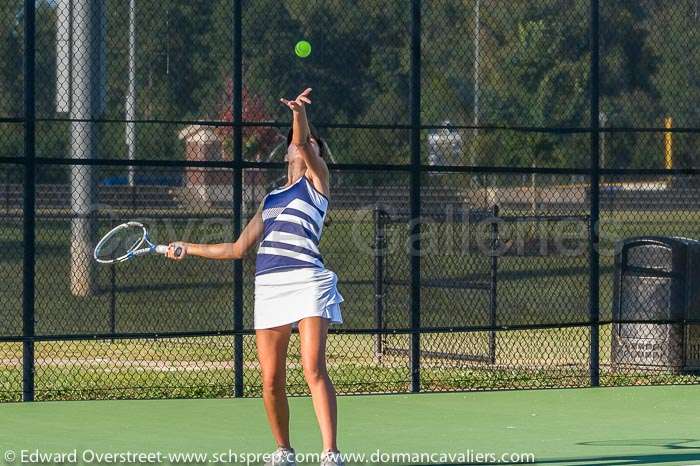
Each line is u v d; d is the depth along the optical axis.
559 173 28.09
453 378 29.09
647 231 34.12
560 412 24.97
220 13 30.44
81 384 28.05
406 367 30.42
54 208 33.47
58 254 33.97
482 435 22.27
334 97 30.72
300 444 21.12
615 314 31.39
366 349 33.59
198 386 27.30
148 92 31.34
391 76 30.91
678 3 32.12
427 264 31.25
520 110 32.06
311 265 17.58
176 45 31.05
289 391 27.34
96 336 25.59
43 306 33.72
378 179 32.50
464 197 31.52
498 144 32.19
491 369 30.25
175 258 18.59
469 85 31.72
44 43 32.97
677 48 32.28
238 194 26.62
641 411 25.22
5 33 32.44
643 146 33.69
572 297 32.16
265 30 30.09
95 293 33.06
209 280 32.62
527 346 34.03
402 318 30.69
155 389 27.20
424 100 31.53
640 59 32.16
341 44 30.48
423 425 23.34
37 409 24.88
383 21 30.64
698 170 28.77
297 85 30.50
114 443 21.14
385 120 31.00
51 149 33.78
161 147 31.83
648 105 32.50
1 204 33.59
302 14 30.25
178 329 32.56
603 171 28.44
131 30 31.38
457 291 31.34
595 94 28.20
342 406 25.64
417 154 27.41
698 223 34.59
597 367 28.67
